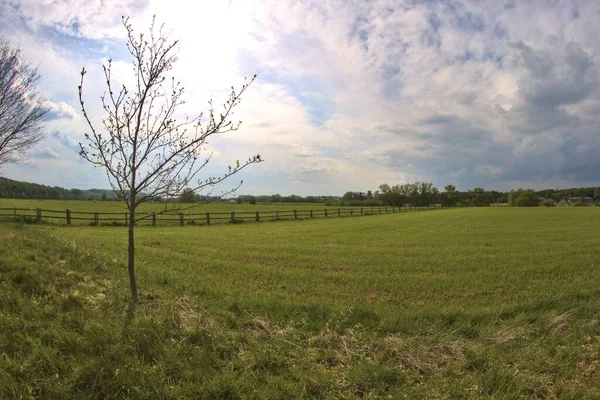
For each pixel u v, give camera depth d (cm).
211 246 1591
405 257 1395
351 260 1319
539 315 634
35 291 567
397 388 379
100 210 4303
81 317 473
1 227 1361
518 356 458
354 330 542
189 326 480
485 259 1359
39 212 2452
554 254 1474
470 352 466
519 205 11969
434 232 2480
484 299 837
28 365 354
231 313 589
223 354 424
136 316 488
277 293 838
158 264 1105
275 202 12312
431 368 432
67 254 919
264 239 1944
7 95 1554
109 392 338
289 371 399
